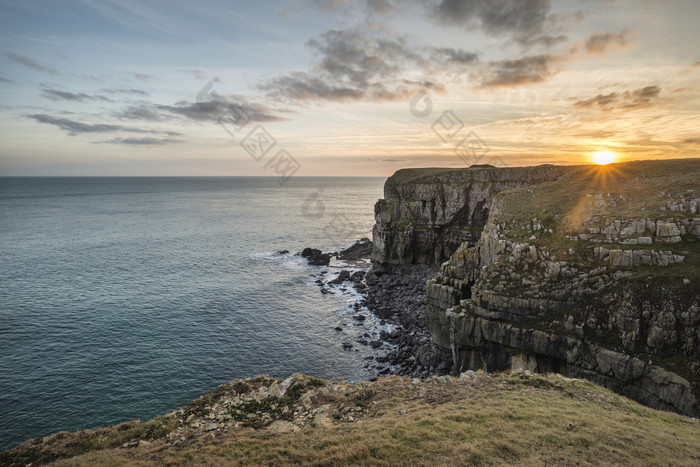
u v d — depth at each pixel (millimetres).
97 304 62875
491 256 44938
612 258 33812
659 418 18797
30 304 61500
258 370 44625
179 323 56844
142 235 126750
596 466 12719
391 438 15047
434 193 81938
